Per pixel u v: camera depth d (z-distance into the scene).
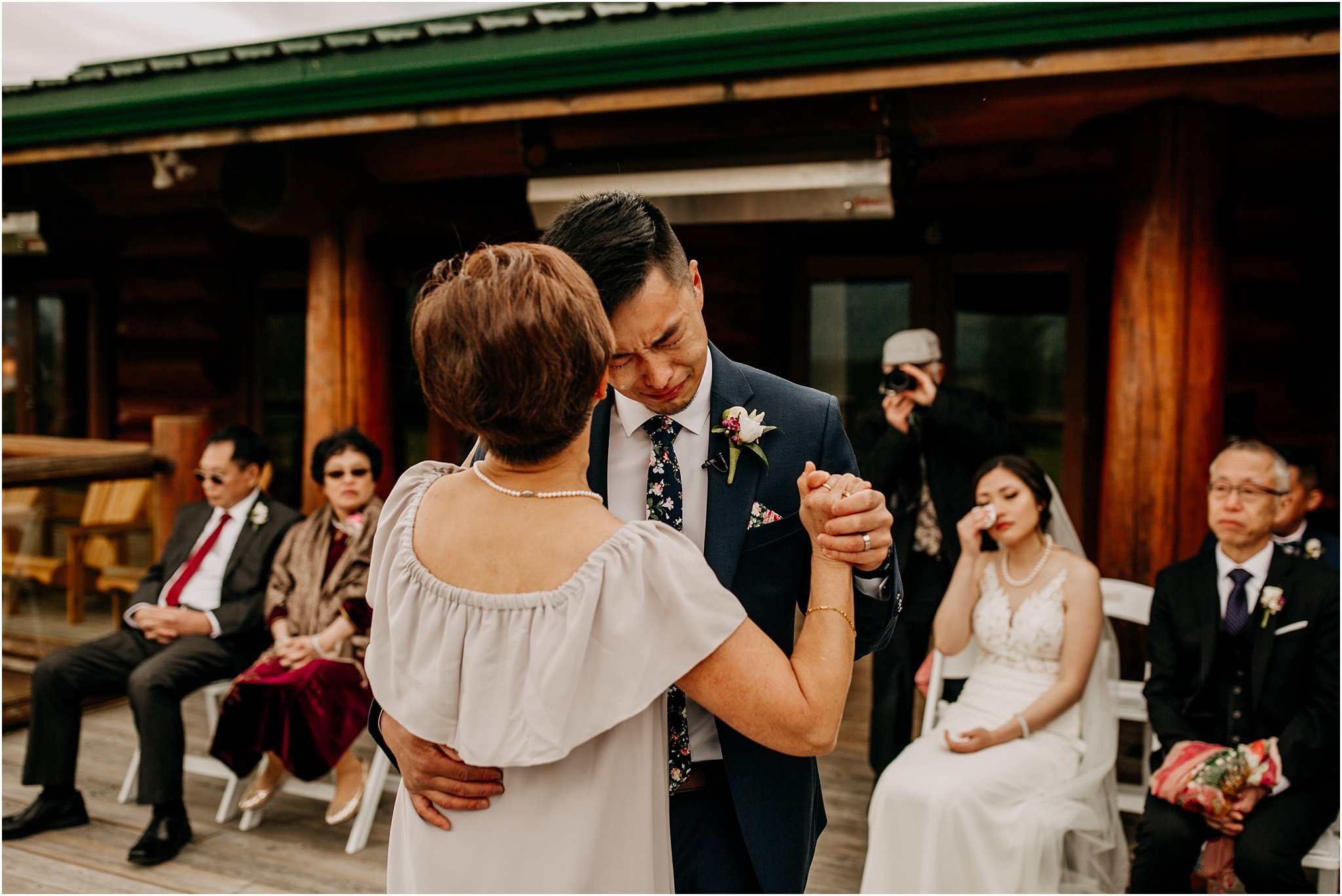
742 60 3.20
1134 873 2.45
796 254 5.47
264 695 3.05
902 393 3.26
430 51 3.59
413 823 1.24
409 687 1.19
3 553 4.58
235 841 3.18
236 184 4.09
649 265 1.28
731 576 1.38
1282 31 2.73
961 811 2.44
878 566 1.26
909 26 2.98
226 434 3.70
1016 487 2.82
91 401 7.32
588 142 3.80
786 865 1.40
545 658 1.11
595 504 1.20
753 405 1.47
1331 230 4.43
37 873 2.93
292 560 3.47
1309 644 2.45
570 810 1.16
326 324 4.38
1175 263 3.17
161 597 3.63
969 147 4.57
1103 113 3.33
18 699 4.43
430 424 6.40
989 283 5.21
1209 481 2.72
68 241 7.16
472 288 1.08
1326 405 4.48
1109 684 2.89
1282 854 2.25
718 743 1.44
